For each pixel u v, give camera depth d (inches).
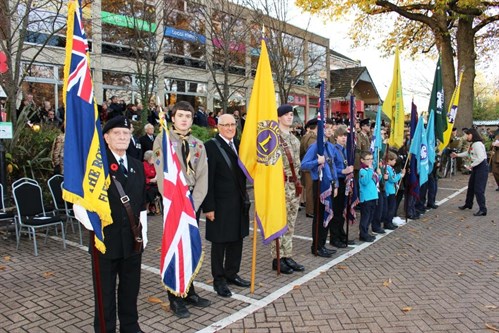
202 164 168.2
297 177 213.2
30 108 385.1
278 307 169.6
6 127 276.4
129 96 675.4
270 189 187.3
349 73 1173.1
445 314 164.9
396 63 312.5
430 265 225.3
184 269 157.3
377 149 286.7
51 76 566.3
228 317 159.9
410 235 290.0
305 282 198.1
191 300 169.0
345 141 260.2
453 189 515.5
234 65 722.2
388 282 197.9
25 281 195.8
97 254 126.0
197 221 167.0
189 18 628.1
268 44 614.9
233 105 850.1
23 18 326.3
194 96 789.2
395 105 312.8
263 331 149.4
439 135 377.7
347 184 252.7
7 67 322.7
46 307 167.5
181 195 157.9
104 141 135.3
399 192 335.0
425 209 378.3
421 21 684.1
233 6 617.9
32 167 314.5
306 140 347.3
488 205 407.5
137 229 136.5
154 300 174.4
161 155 158.6
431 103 372.8
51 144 335.6
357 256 240.2
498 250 255.1
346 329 151.6
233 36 617.3
